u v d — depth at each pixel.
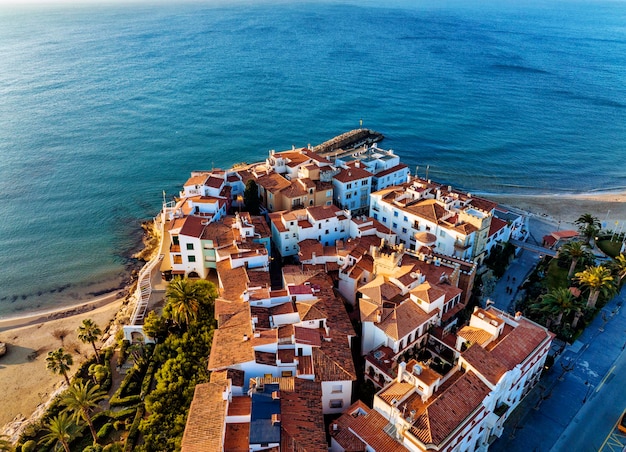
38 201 149.50
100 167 172.62
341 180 119.12
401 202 110.75
